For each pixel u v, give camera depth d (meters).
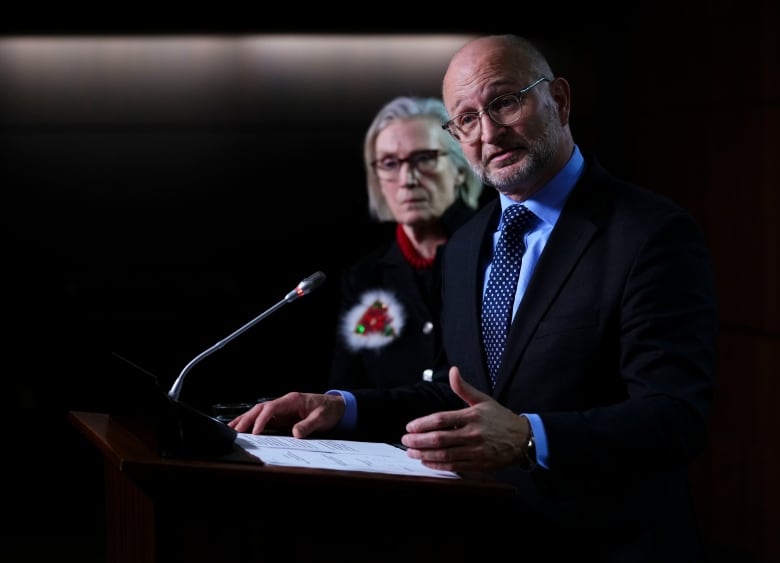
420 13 12.66
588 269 4.58
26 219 13.08
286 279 13.19
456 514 3.65
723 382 10.78
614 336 4.48
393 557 3.65
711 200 10.88
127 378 4.11
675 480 4.53
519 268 4.95
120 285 12.95
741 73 10.30
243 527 3.60
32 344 12.82
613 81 12.71
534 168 4.77
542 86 4.81
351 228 13.26
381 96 13.16
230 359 12.73
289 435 4.80
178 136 13.18
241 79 13.16
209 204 13.23
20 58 13.05
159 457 3.65
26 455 12.66
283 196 13.23
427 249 7.65
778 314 9.83
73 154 13.12
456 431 3.76
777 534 9.81
